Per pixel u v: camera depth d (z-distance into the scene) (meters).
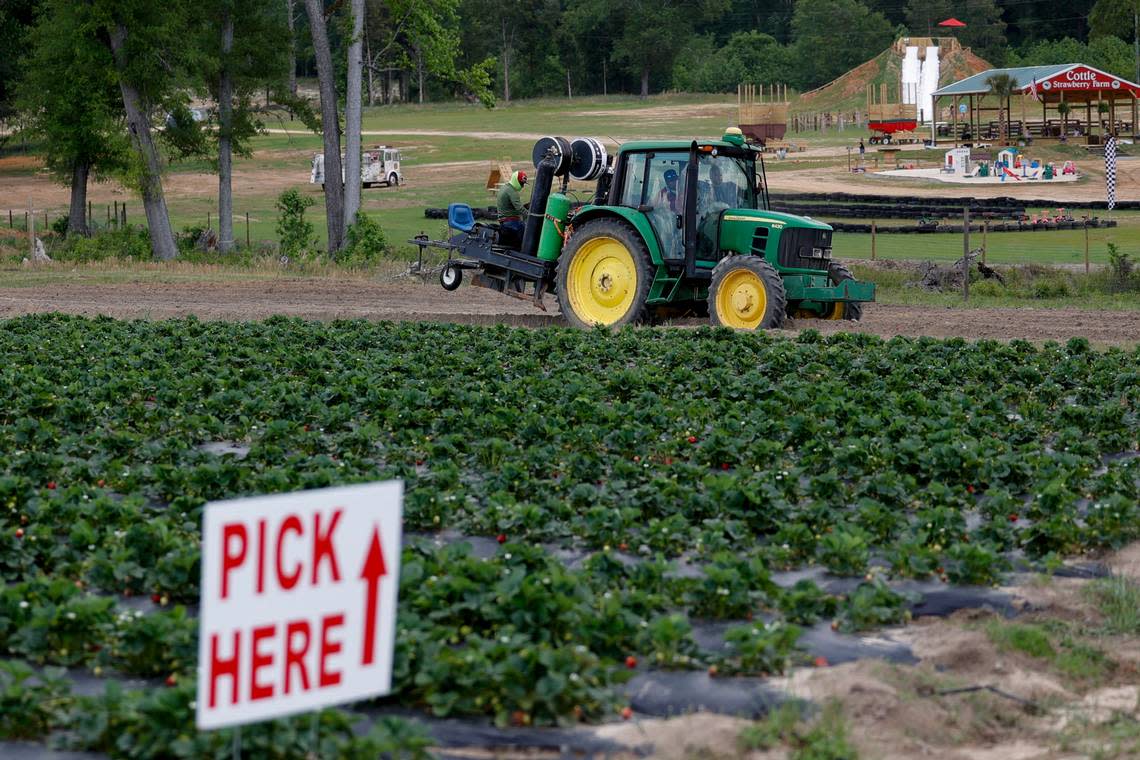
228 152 55.38
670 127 119.56
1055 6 169.88
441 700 7.94
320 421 16.14
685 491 12.48
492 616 8.96
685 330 23.39
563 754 7.54
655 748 7.58
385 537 5.92
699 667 8.80
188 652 8.36
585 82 176.25
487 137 112.62
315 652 5.77
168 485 12.85
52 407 16.92
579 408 16.05
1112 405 16.42
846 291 23.81
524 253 26.61
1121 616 9.88
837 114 113.69
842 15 163.38
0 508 11.88
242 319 29.22
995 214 60.09
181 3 50.47
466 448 14.64
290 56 57.31
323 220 70.38
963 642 9.23
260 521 5.57
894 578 10.82
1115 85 88.88
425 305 32.75
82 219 61.81
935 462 13.57
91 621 8.82
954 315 28.86
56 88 58.78
